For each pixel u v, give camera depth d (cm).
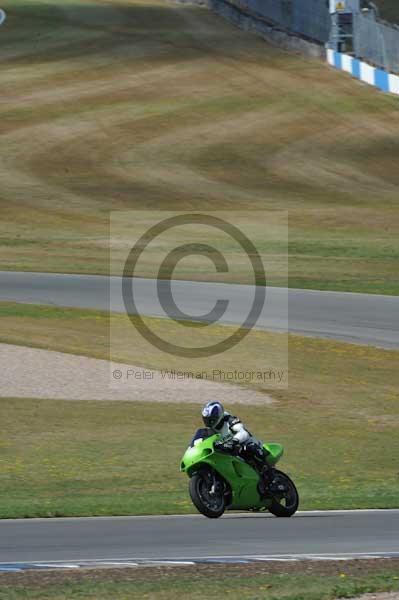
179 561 3488
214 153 19438
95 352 9044
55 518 4588
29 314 10319
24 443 6675
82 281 12062
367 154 19562
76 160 18975
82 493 5444
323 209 16675
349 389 8250
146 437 6900
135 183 17888
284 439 6962
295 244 14425
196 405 7700
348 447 6844
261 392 8106
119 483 5747
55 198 17038
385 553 3694
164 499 5225
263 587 3055
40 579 3159
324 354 9100
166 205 16762
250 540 3981
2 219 15900
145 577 3194
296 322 10131
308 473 6172
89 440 6788
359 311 10631
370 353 9169
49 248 14212
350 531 4219
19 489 5528
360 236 15012
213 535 4103
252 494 4616
